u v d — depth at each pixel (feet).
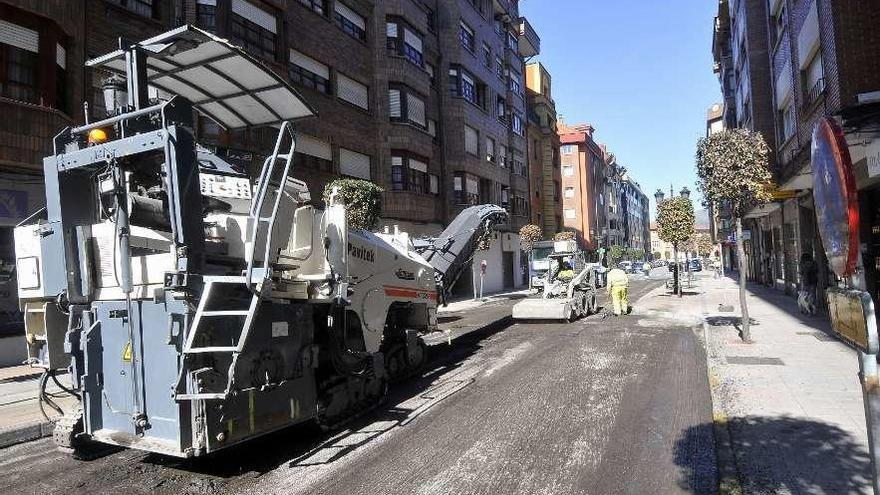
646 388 24.06
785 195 56.34
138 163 16.56
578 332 41.93
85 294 16.75
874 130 27.37
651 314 52.42
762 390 21.89
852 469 13.93
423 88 83.76
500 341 39.34
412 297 26.50
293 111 21.93
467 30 103.60
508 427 19.38
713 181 33.94
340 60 69.51
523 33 130.52
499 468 15.61
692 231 78.79
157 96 20.22
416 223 83.20
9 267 35.17
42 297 17.38
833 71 35.01
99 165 16.53
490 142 111.75
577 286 52.80
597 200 216.13
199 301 14.96
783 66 57.57
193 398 14.42
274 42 58.65
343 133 69.05
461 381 26.91
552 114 161.48
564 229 178.50
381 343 25.77
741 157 33.17
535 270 105.70
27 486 15.81
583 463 15.71
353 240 21.86
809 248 57.98
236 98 21.08
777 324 41.47
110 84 19.19
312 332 18.42
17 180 35.42
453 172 94.53
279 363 16.90
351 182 53.31
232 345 15.58
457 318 57.52
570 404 21.97
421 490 14.29
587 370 28.19
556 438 17.99
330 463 16.65
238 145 48.67
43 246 17.31
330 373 20.22
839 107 33.65
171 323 14.76
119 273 16.22
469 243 37.35
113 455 18.07
